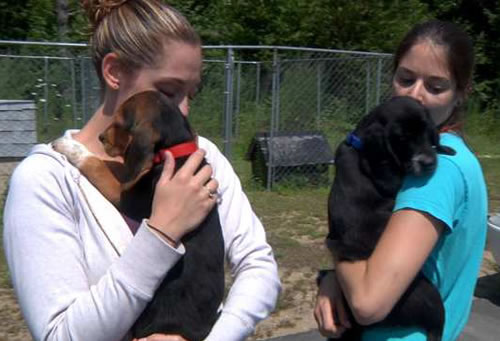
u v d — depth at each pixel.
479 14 20.64
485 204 2.70
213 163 2.59
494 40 20.22
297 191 11.81
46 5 19.53
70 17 17.33
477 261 2.70
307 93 13.47
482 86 19.12
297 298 7.32
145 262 2.16
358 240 2.59
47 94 12.60
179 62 2.35
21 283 2.23
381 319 2.52
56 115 12.67
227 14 18.00
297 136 12.05
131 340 2.31
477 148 16.58
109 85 2.39
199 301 2.32
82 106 11.63
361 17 17.09
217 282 2.38
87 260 2.27
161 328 2.28
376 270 2.49
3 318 6.54
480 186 2.65
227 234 2.54
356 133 2.72
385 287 2.47
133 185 2.26
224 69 12.51
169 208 2.20
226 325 2.36
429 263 2.62
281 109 13.40
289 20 17.44
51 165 2.31
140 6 2.36
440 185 2.52
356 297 2.51
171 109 2.33
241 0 17.78
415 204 2.51
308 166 12.01
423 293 2.61
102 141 2.33
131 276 2.15
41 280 2.21
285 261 8.37
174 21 2.36
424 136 2.57
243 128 14.07
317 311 2.83
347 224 2.62
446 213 2.51
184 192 2.22
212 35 18.08
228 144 11.73
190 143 2.33
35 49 15.77
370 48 17.08
